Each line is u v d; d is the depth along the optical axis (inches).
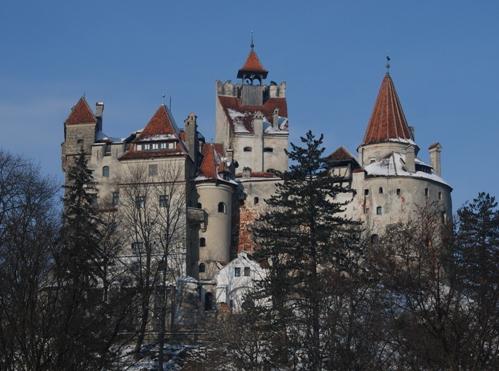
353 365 2482.8
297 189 3715.6
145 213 4416.8
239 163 6471.5
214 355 3240.7
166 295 3782.0
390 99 6373.0
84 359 1654.8
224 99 6904.5
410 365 2337.6
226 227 5831.7
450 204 6112.2
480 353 2182.6
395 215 5856.3
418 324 2278.5
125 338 2028.8
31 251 1642.5
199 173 5890.8
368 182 5925.2
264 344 3115.2
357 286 2701.8
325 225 3654.0
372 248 2992.1
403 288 2373.3
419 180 5944.9
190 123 5949.8
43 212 2672.2
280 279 3425.2
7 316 1601.9
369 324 2497.5
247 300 3491.6
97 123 6033.5
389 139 6176.2
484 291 2276.1
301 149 3809.1
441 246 2578.7
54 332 1599.4
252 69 6929.1
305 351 2942.9
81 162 4126.5
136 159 5728.3
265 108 6875.0
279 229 3757.4
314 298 2824.8
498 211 2819.9
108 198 5718.5
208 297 5324.8
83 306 1702.8
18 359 1578.5
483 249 2482.8
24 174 2999.5
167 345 3641.7
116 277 3095.5
